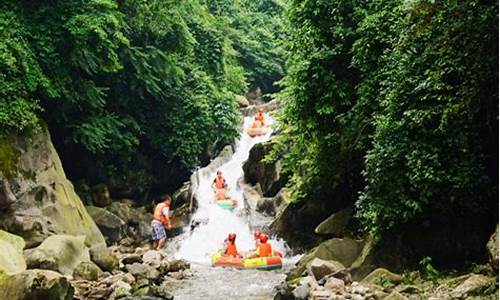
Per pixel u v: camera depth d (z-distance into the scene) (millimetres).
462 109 7977
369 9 10836
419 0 7996
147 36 16641
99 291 9141
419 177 8227
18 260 8984
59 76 13109
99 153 16172
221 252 13156
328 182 12906
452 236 8750
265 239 12680
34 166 11906
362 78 10836
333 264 9508
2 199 10922
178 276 11242
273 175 16594
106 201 15805
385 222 9125
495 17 7469
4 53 11117
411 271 8891
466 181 8086
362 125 10492
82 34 12820
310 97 11344
